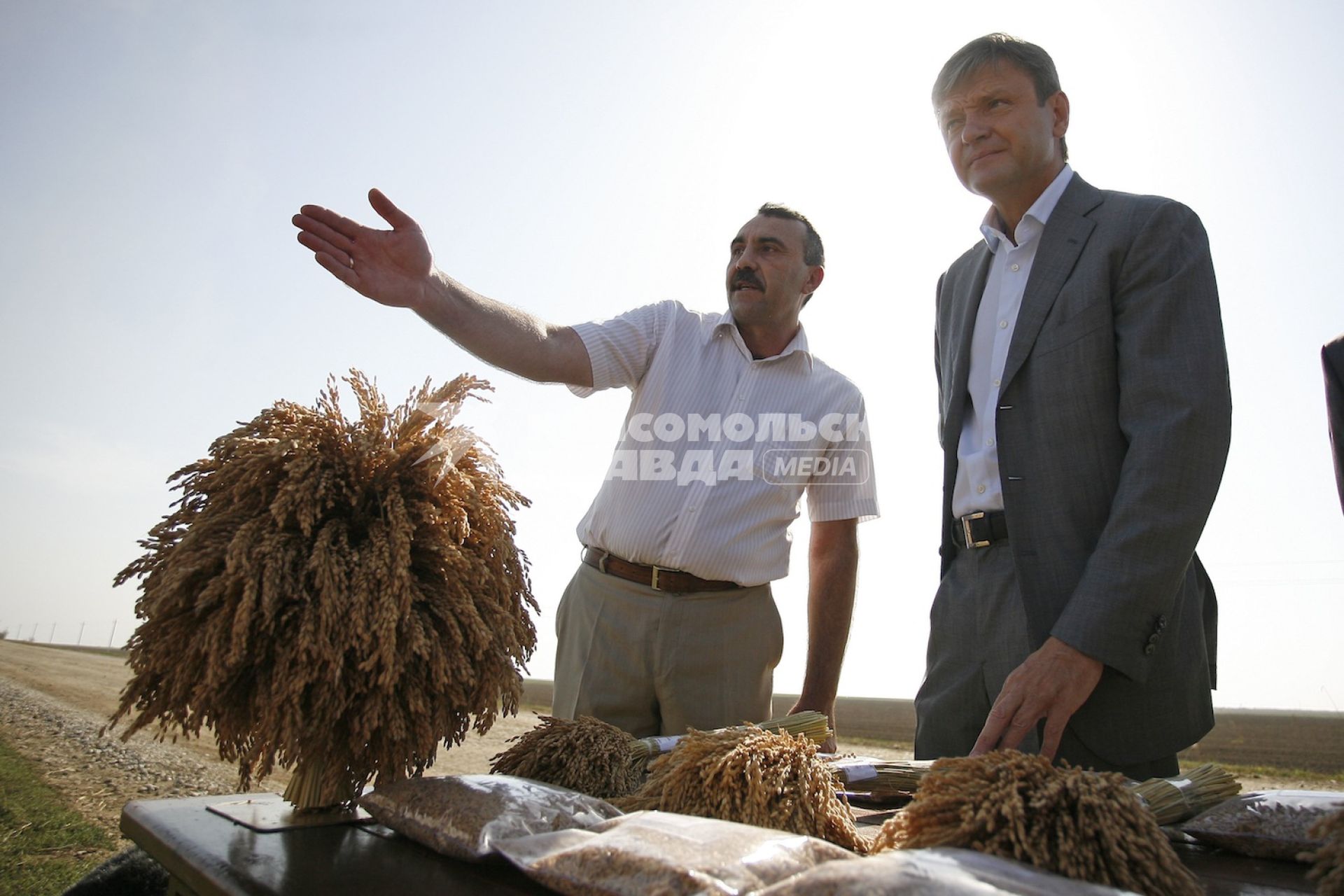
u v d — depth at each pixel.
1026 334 1.79
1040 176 1.90
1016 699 1.41
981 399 1.95
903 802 1.51
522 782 1.09
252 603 1.04
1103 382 1.71
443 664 1.14
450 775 1.14
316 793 1.17
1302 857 0.84
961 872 0.61
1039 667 1.43
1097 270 1.73
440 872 0.92
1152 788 1.15
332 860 0.97
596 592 2.46
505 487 1.37
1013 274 1.94
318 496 1.13
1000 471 1.79
